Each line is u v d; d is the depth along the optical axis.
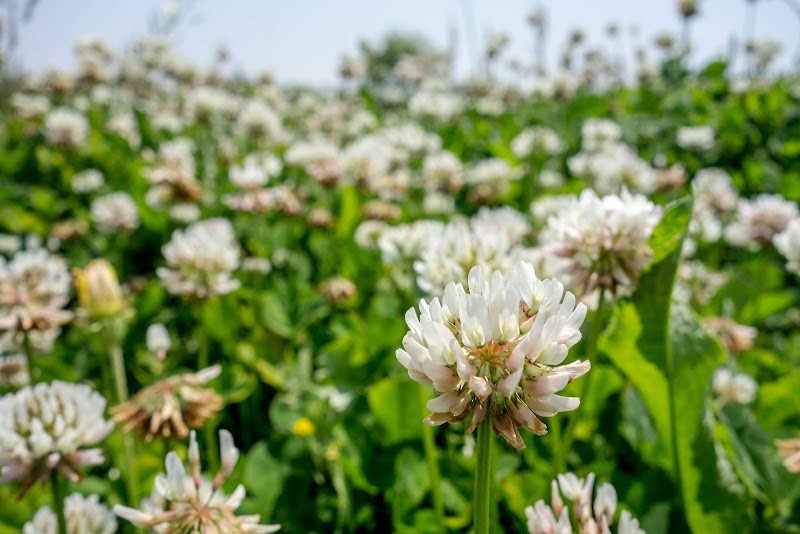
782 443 0.20
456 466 0.24
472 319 0.13
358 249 0.41
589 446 0.25
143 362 0.34
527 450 0.24
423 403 0.22
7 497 0.22
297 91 1.32
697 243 0.42
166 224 0.47
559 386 0.13
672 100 0.72
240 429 0.30
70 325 0.37
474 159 0.69
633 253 0.18
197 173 0.63
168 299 0.39
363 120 0.81
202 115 0.70
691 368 0.20
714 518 0.20
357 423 0.25
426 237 0.28
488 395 0.13
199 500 0.15
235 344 0.33
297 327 0.34
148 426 0.20
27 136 0.72
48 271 0.24
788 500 0.21
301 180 0.58
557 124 0.73
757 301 0.36
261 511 0.23
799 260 0.26
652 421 0.24
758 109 0.66
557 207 0.43
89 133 0.77
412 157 0.62
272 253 0.43
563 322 0.13
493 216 0.31
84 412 0.18
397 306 0.35
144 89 1.05
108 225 0.46
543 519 0.15
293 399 0.29
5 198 0.56
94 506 0.20
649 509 0.21
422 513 0.22
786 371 0.30
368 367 0.29
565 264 0.19
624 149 0.52
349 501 0.24
